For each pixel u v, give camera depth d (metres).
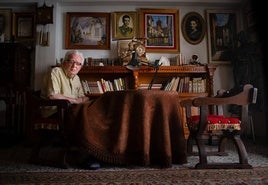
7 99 3.45
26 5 4.07
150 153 1.94
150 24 4.12
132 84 3.76
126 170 1.83
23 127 3.58
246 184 1.47
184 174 1.69
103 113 1.99
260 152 2.57
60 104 1.97
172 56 4.11
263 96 3.23
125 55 3.82
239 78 3.74
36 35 3.91
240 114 1.94
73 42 4.04
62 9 4.11
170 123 1.99
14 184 1.51
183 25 4.17
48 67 3.84
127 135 1.92
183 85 3.75
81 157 2.31
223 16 4.21
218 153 2.39
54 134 2.12
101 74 3.83
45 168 1.93
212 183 1.49
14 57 3.57
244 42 3.62
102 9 4.14
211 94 3.60
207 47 4.15
